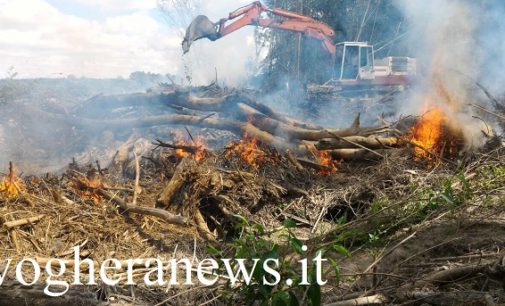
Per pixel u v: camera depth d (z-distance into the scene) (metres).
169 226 5.14
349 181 6.34
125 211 5.23
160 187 6.16
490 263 3.60
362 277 3.95
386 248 4.45
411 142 7.03
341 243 4.66
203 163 6.12
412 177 6.12
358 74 15.90
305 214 5.81
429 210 5.06
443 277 3.62
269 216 5.73
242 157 6.67
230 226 5.52
